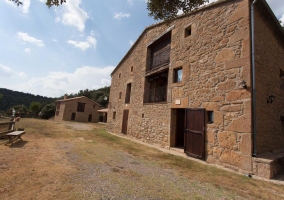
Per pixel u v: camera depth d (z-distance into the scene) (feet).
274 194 9.12
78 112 90.99
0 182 8.55
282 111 18.72
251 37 13.91
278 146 16.83
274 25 17.19
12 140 18.08
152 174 11.43
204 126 16.47
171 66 22.94
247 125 12.94
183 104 19.76
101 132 39.29
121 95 39.88
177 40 22.61
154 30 29.12
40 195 7.47
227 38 15.57
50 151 16.07
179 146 21.59
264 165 11.61
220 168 13.80
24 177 9.39
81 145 20.48
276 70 18.01
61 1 8.04
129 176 10.69
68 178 9.67
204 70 17.52
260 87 14.21
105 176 10.39
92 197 7.56
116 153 17.37
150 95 29.86
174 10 8.99
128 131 32.68
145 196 8.02
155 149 20.98
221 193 8.95
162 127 23.00
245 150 12.83
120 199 7.56
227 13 16.01
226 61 15.30
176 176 11.36
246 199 8.43
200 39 18.66
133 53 36.68
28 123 47.65
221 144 14.73
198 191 9.04
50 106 107.55
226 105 14.75
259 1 14.25
